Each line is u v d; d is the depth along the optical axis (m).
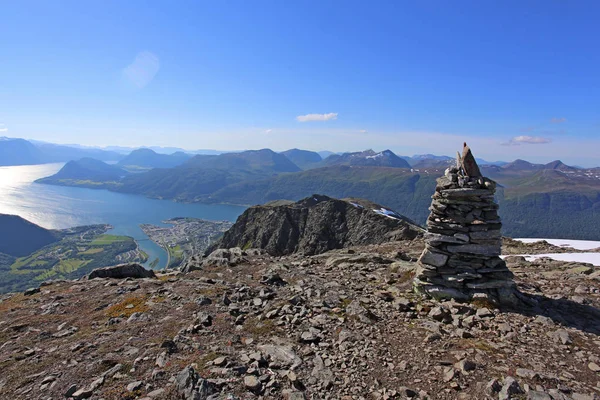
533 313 12.20
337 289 15.05
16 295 16.73
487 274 13.28
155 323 11.78
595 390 7.80
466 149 13.97
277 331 11.14
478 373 8.51
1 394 8.09
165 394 7.71
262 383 8.27
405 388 8.00
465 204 13.59
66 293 16.05
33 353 10.09
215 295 14.43
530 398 7.45
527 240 35.84
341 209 122.75
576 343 10.03
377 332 10.97
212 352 9.58
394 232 95.88
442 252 13.82
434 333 10.68
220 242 131.12
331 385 8.34
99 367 8.98
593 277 16.73
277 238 120.44
